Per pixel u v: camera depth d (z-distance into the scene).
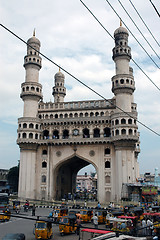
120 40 57.91
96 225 26.14
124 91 54.78
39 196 56.12
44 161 57.88
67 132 61.38
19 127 58.03
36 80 61.28
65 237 23.73
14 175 88.50
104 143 55.03
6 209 33.62
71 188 67.56
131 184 48.16
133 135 51.69
